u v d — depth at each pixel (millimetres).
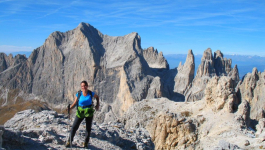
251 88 63156
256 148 22594
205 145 30531
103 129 28781
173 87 158125
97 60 199000
